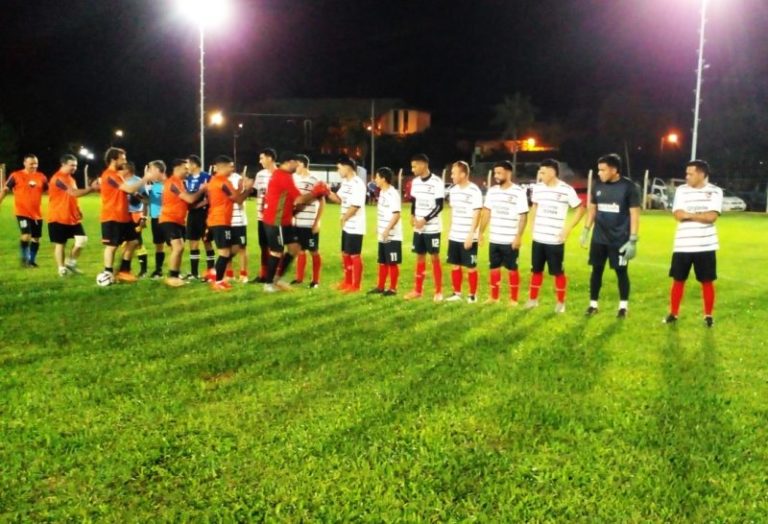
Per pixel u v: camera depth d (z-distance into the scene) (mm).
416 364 5777
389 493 3596
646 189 34281
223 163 9086
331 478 3756
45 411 4613
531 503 3529
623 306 8023
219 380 5340
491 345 6449
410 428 4410
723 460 4016
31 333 6617
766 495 3629
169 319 7332
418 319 7598
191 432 4316
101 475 3744
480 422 4520
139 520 3342
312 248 10000
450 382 5305
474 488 3674
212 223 9219
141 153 48688
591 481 3754
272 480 3729
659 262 13711
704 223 7535
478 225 8859
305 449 4082
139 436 4230
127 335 6602
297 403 4832
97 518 3355
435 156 56125
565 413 4684
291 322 7309
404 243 18141
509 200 8625
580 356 6105
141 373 5438
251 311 7848
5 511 3395
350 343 6418
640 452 4109
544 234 8266
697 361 6008
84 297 8508
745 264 13445
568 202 8227
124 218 9438
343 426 4410
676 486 3699
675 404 4879
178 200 9398
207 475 3770
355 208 9500
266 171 10195
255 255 13852
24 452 3992
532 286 8523
